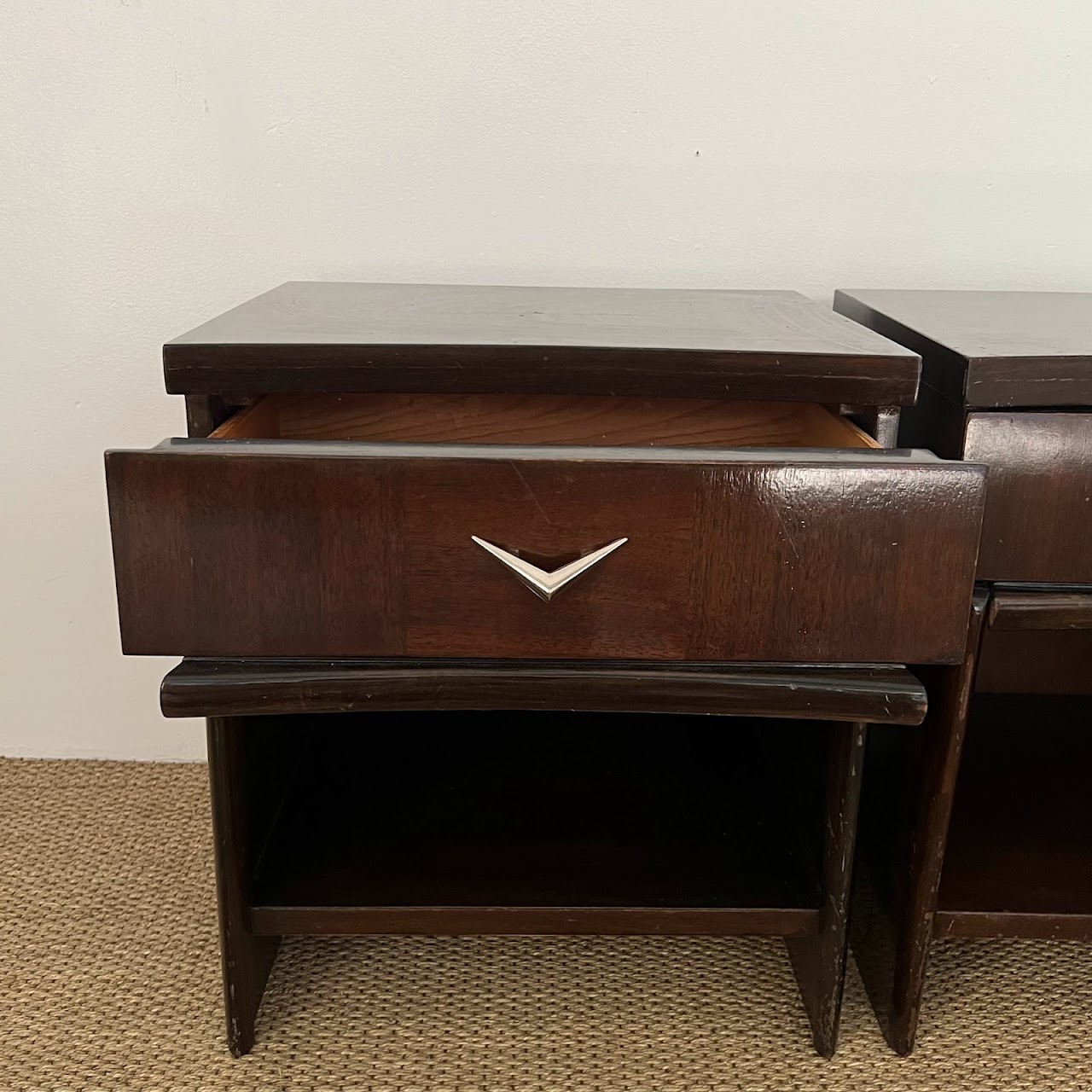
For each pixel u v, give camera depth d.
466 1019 0.76
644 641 0.56
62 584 1.06
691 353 0.62
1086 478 0.62
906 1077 0.71
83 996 0.77
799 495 0.53
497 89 0.94
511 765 0.87
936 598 0.55
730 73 0.94
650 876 0.72
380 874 0.71
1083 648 1.02
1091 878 0.75
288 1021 0.75
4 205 0.96
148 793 1.05
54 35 0.92
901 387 0.62
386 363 0.62
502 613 0.55
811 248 0.99
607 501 0.53
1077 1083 0.71
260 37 0.93
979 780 0.89
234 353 0.62
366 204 0.97
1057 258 0.99
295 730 0.83
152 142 0.95
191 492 0.53
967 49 0.94
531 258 0.99
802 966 0.77
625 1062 0.72
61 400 1.01
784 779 0.81
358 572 0.54
